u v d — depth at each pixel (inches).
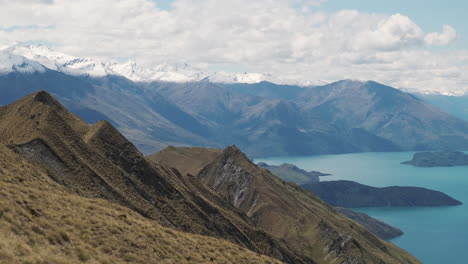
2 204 1878.7
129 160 5536.4
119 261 1904.5
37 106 5236.2
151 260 2064.5
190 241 2596.0
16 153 3531.0
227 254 2605.8
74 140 4842.5
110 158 5403.5
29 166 3159.5
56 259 1620.3
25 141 4160.9
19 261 1465.3
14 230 1721.2
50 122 4881.9
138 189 4904.0
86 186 4033.0
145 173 5497.1
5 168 2694.4
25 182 2554.1
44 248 1694.1
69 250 1775.3
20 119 5093.5
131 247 2100.1
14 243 1567.4
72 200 2412.6
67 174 4020.7
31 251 1574.8
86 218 2188.7
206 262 2340.1
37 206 2069.4
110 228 2185.0
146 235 2330.2
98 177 4313.5
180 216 4990.2
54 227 1911.9
